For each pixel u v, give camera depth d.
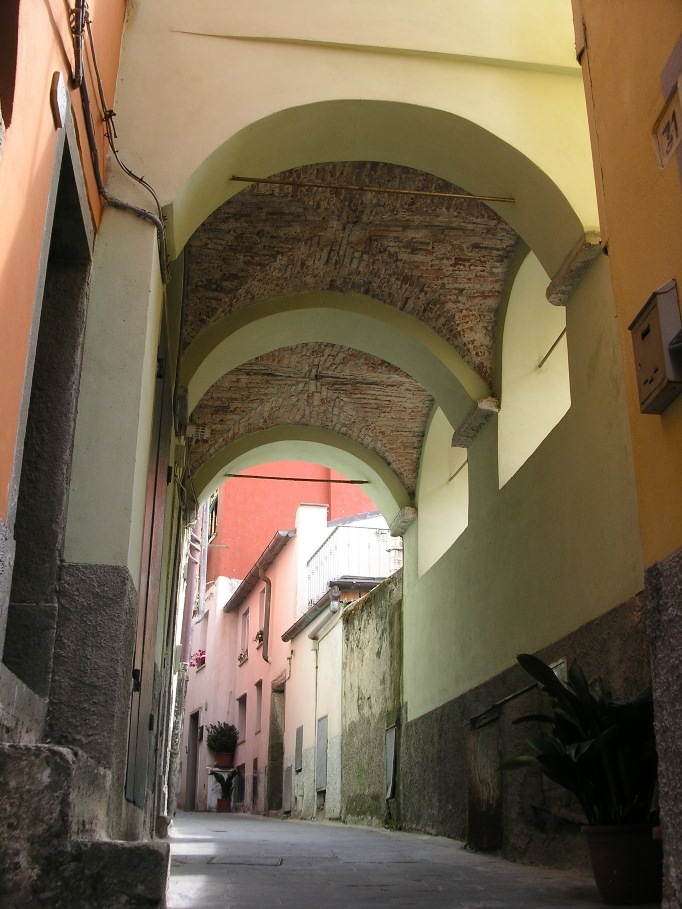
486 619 8.95
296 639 20.42
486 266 9.23
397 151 7.18
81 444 4.97
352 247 9.18
